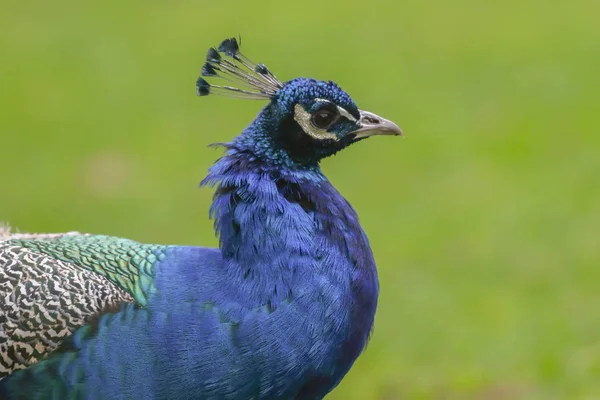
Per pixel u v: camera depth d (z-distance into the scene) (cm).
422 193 1553
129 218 1524
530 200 1506
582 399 1055
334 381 660
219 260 658
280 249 638
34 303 652
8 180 1652
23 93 1995
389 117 1814
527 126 1752
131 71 2092
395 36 2217
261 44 2192
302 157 684
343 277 645
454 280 1307
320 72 2031
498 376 1106
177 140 1780
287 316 630
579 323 1191
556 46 2100
